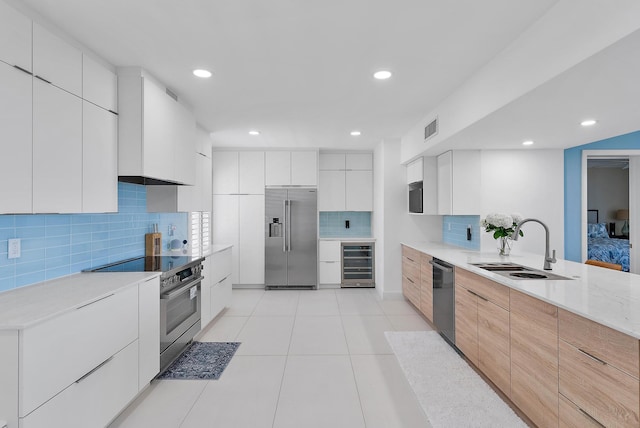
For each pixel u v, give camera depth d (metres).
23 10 1.85
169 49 2.36
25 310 1.62
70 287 2.09
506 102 2.32
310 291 5.72
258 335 3.72
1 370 1.43
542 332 1.94
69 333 1.68
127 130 2.60
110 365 2.00
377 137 5.13
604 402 1.50
